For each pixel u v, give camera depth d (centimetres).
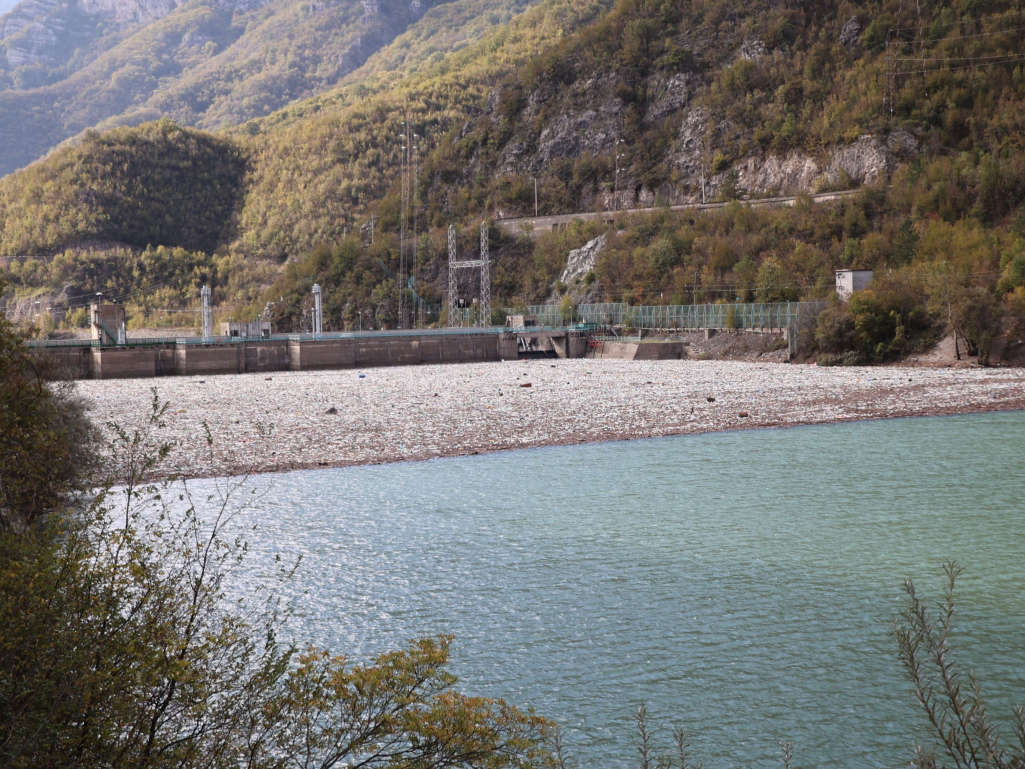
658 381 10219
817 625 2653
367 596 2953
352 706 1389
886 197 17812
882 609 2761
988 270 13212
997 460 5025
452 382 11200
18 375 1500
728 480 4700
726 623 2684
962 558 3241
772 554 3356
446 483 4797
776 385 9188
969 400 7538
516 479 4869
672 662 2419
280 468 5256
